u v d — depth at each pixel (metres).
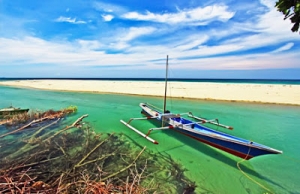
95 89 34.56
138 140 9.72
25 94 29.09
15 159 6.85
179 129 9.95
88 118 14.32
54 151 7.62
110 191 4.91
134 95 26.59
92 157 7.21
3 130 11.07
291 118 14.06
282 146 9.12
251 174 6.64
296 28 2.39
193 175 6.52
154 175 6.38
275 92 24.94
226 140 7.54
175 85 38.88
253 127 12.12
